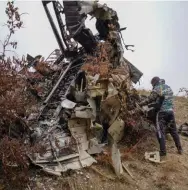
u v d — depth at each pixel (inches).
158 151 268.8
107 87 270.4
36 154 215.3
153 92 276.5
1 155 189.2
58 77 301.9
